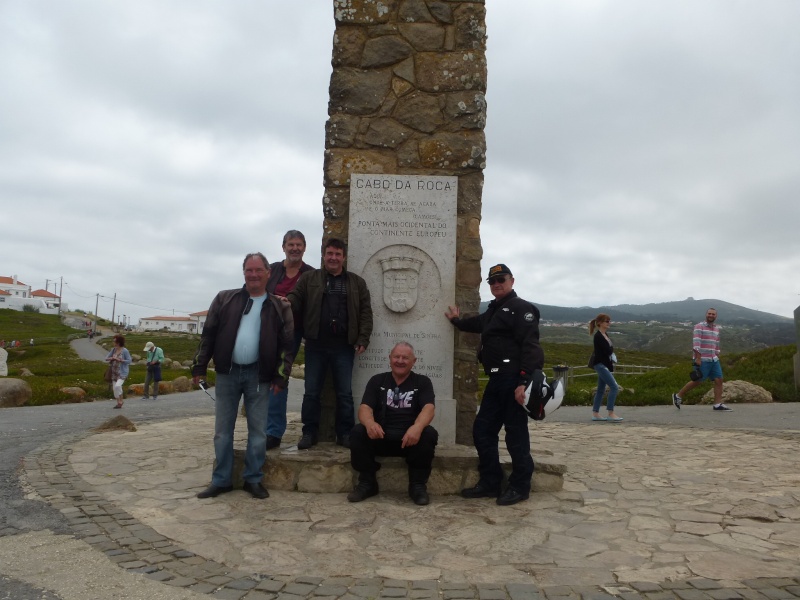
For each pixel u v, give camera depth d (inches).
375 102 259.4
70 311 5462.6
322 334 232.7
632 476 243.4
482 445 210.5
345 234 254.5
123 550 155.0
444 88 259.3
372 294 249.1
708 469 257.4
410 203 252.1
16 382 601.0
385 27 261.4
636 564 148.6
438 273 249.1
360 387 245.3
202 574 141.1
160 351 724.0
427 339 247.0
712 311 482.3
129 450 287.6
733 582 137.0
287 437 257.3
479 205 254.8
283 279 262.8
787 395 544.4
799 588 133.6
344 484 213.3
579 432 374.9
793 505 198.5
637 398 566.3
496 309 217.5
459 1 261.4
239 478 215.6
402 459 214.8
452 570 145.0
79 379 997.8
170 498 202.2
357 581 137.8
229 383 207.2
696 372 479.8
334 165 257.0
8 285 5226.4
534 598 129.0
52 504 191.6
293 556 153.3
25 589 130.9
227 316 208.2
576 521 182.7
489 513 190.7
